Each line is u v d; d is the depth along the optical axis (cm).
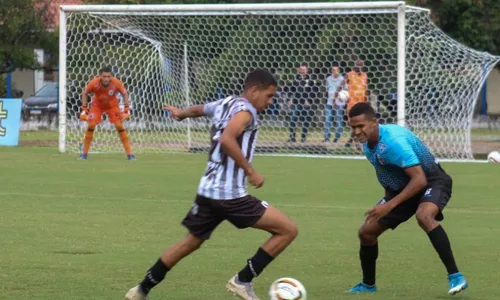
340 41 5412
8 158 4522
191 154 5025
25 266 1938
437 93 4934
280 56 5459
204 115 1650
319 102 5259
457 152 4894
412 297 1695
